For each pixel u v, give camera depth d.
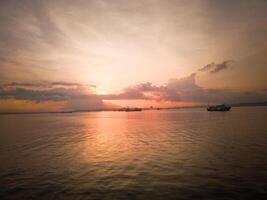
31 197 10.88
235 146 22.28
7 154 21.09
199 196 10.50
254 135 29.62
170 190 11.30
